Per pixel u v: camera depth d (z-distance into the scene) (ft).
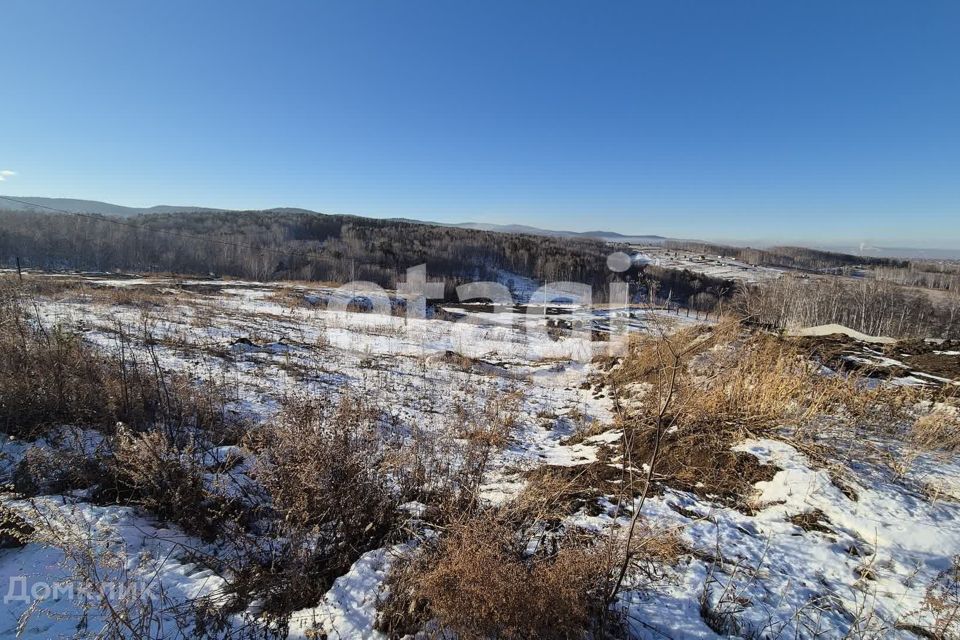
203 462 11.83
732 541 8.98
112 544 8.47
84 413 13.85
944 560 8.04
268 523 9.87
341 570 8.48
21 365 15.06
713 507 10.50
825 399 14.12
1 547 8.64
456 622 6.29
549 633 6.25
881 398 14.19
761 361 17.08
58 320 28.86
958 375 17.70
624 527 9.09
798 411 13.89
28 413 13.26
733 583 7.66
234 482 10.89
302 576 7.84
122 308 42.75
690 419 14.38
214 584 7.91
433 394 24.20
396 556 8.33
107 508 9.89
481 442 12.96
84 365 16.25
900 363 19.79
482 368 33.19
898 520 9.12
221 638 6.77
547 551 8.18
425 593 6.73
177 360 24.57
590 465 13.47
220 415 16.43
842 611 7.09
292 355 30.22
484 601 6.23
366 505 9.47
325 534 8.89
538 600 6.18
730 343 18.45
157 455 10.39
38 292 44.50
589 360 35.29
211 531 9.73
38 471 10.54
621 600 7.15
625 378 25.03
